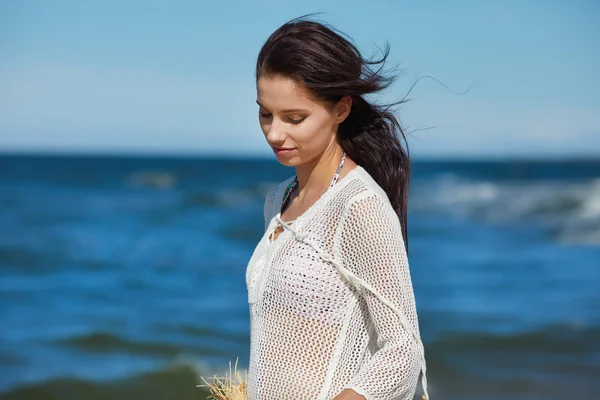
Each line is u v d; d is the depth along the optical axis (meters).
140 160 97.00
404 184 2.62
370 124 2.55
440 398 9.96
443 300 16.97
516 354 12.22
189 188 44.88
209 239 27.59
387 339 2.27
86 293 18.52
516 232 28.08
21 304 17.22
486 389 10.32
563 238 26.34
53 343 13.44
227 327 14.55
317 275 2.33
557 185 38.25
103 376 11.24
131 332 14.16
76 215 34.25
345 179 2.42
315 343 2.34
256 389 2.41
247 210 35.97
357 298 2.34
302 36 2.31
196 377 11.15
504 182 43.31
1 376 11.30
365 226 2.29
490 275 20.17
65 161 89.19
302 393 2.33
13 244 26.31
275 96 2.32
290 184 2.72
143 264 22.59
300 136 2.34
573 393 10.07
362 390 2.19
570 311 15.61
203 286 19.17
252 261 2.56
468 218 31.78
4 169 66.38
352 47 2.37
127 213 34.91
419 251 24.50
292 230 2.41
